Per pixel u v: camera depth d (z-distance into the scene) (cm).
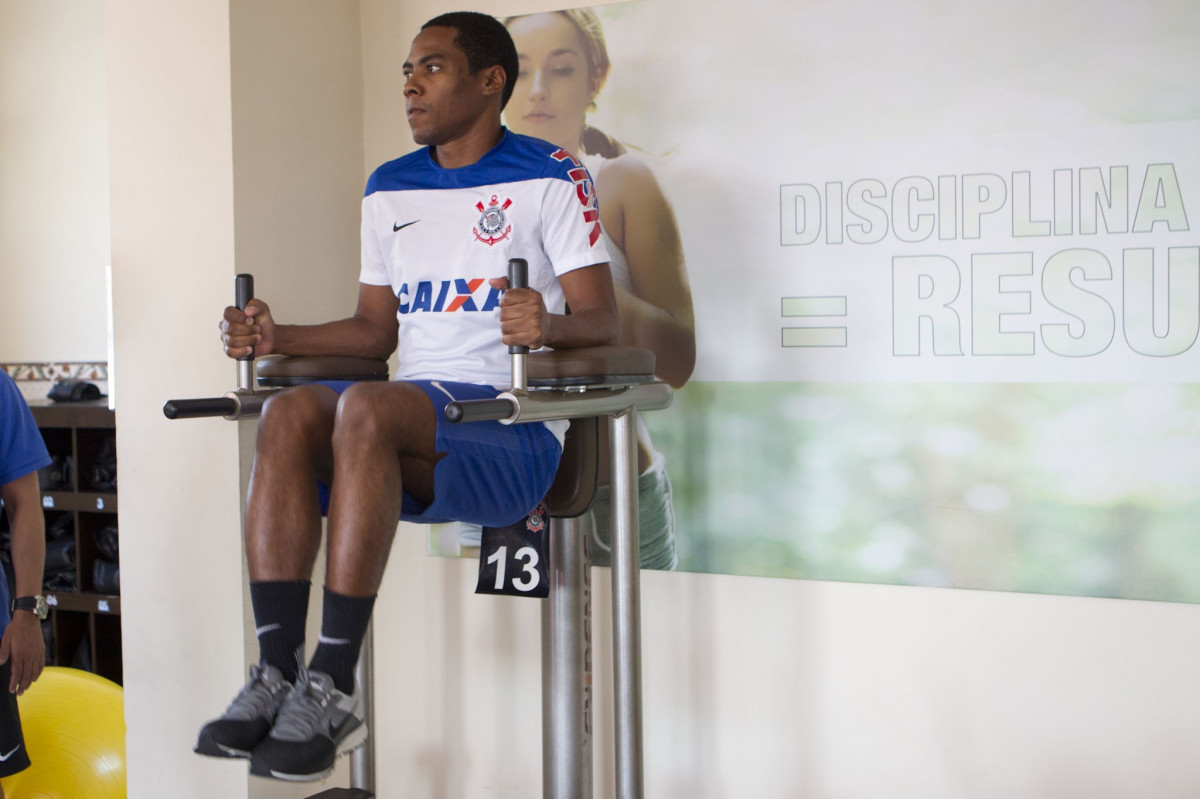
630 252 237
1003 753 215
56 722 252
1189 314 198
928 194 215
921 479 218
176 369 228
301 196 241
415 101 186
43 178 452
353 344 195
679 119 232
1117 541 204
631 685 180
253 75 226
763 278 228
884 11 217
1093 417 205
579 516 194
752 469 230
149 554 232
